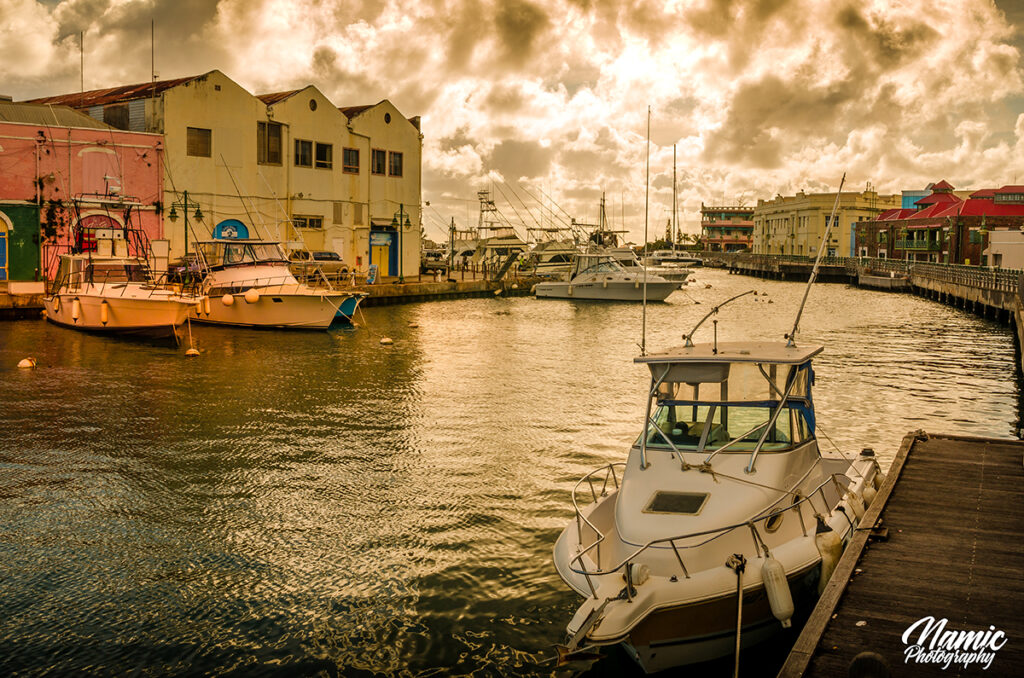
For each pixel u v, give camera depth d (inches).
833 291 2994.6
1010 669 250.1
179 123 1744.6
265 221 1916.8
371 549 448.8
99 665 333.1
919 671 249.4
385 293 2048.5
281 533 471.5
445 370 1040.8
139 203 1642.5
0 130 1542.8
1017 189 3442.4
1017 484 429.7
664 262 4212.6
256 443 663.1
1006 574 316.5
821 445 660.7
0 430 701.3
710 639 315.3
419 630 363.3
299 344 1275.8
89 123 1765.5
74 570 421.4
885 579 313.9
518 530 475.8
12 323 1408.7
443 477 575.2
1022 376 1002.7
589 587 311.7
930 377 1003.3
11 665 332.2
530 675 331.0
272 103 1946.4
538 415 772.6
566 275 2573.8
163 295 1203.9
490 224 2952.8
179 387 899.4
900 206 5039.4
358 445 658.8
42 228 1592.0
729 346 425.1
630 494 352.5
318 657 341.1
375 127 2177.7
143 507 513.3
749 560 322.3
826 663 255.1
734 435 372.5
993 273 2025.1
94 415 758.5
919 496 412.8
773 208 5738.2
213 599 390.3
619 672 331.0
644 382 957.2
